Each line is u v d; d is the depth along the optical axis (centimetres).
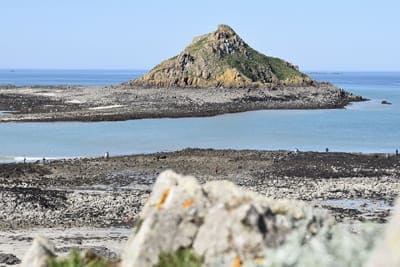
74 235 5419
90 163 9938
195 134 14288
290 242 1570
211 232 1677
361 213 6481
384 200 7312
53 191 7319
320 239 1582
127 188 8081
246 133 14538
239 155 10725
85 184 8331
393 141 13150
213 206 1752
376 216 6309
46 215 6228
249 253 1608
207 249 1655
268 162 10088
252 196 1817
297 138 13650
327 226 1692
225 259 1608
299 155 10762
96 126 15388
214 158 10450
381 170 9338
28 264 1867
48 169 9319
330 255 1483
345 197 7469
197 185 1822
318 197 7456
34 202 6581
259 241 1612
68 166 9619
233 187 1853
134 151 11769
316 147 12325
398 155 10681
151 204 1870
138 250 1683
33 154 11162
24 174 8888
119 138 13375
